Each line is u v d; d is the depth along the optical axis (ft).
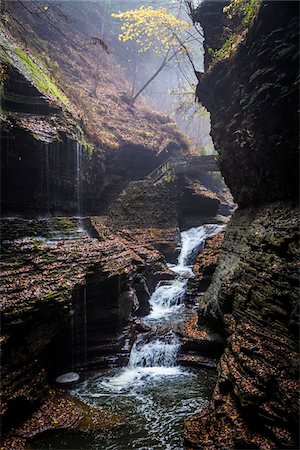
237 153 40.68
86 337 38.58
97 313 39.83
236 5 36.17
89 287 39.27
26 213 50.21
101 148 78.89
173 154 98.78
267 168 34.58
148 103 128.98
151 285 61.16
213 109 45.78
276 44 27.50
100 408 28.76
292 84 26.68
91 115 82.74
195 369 36.11
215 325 39.55
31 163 49.29
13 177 47.44
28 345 28.27
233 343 27.43
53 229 49.24
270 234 29.73
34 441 24.00
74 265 38.50
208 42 47.42
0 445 22.71
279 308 25.34
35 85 55.62
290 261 26.05
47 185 53.93
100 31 118.11
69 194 61.41
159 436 24.86
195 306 52.95
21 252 36.35
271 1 26.22
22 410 25.71
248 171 40.04
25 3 76.64
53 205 56.44
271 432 19.67
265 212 35.17
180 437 24.68
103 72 113.50
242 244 39.50
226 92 40.42
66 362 36.01
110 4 118.62
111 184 84.23
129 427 25.99
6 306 26.55
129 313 44.62
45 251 38.75
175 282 61.46
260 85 30.48
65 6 102.47
